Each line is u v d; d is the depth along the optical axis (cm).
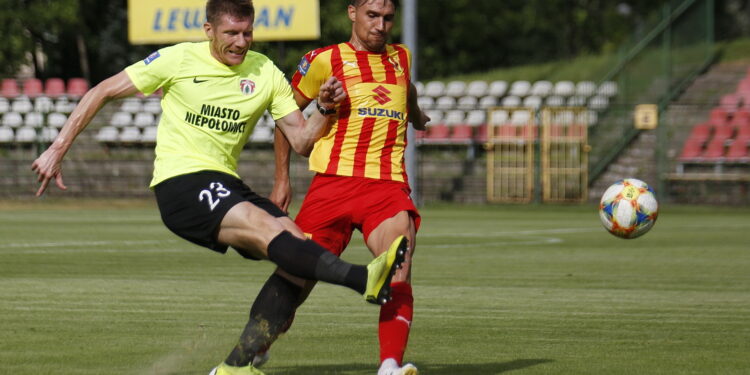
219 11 1225
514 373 1370
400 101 1387
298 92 1426
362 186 1344
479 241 3953
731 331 1783
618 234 1936
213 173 1223
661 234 4428
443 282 2544
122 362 1423
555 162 7344
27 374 1325
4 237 3953
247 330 1231
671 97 8475
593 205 7050
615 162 7581
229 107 1250
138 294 2228
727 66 8925
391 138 1373
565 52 13662
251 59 1288
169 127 1245
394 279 1273
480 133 7850
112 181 7331
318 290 2295
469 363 1448
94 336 1655
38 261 2980
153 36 7619
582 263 3070
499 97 9025
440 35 12231
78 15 9744
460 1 12019
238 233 1167
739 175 6969
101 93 1230
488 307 2081
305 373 1362
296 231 1180
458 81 10031
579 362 1462
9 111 8206
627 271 2841
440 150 7906
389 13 1385
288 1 7375
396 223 1313
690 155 7444
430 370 1389
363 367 1407
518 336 1711
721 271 2856
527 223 5178
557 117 7344
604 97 8400
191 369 1384
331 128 1377
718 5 13775
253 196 1232
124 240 3828
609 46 13500
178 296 2198
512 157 7394
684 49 8831
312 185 1381
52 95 8275
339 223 1359
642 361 1475
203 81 1244
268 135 7750
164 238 3931
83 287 2353
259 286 2398
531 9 13412
